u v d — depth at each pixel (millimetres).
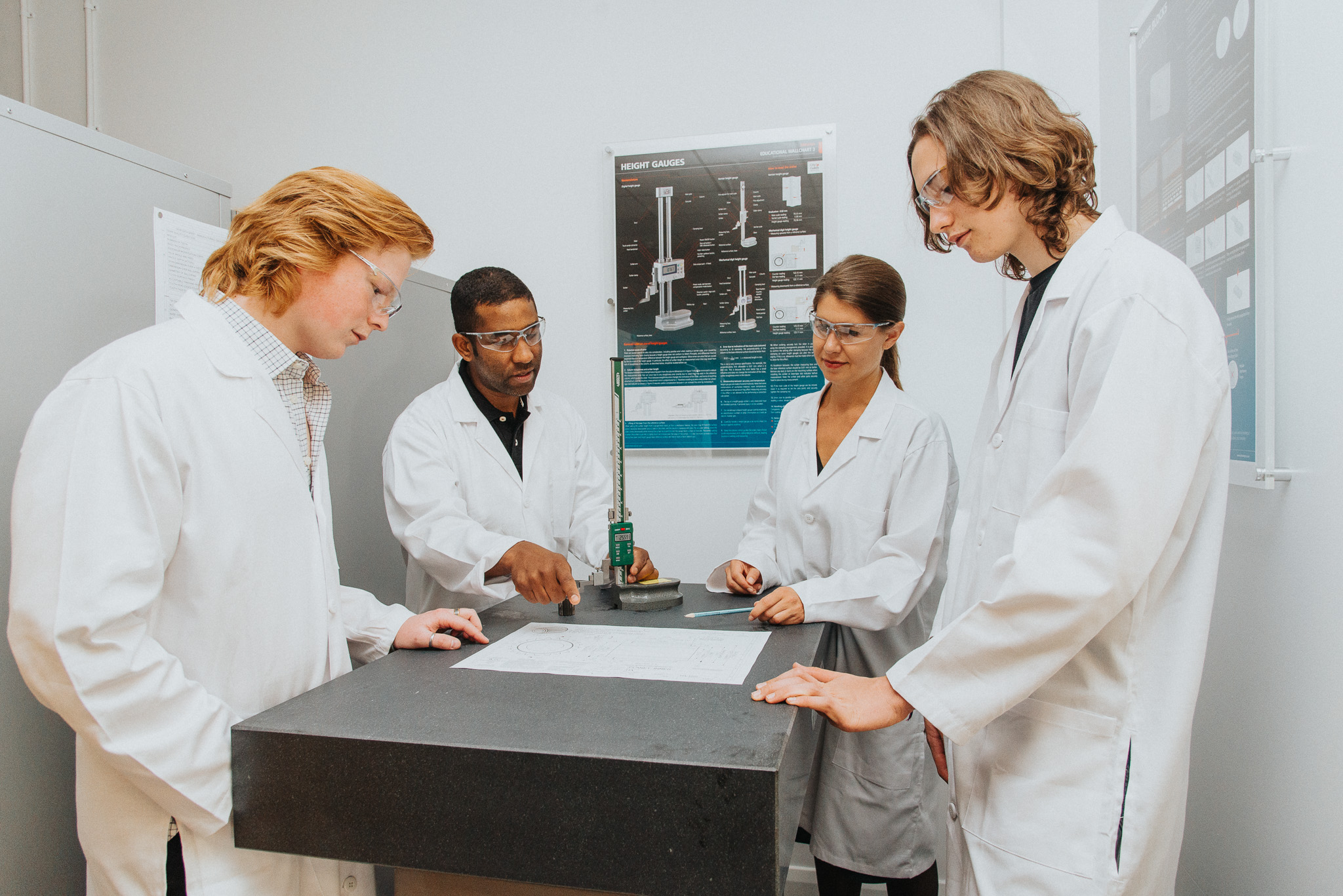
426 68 2182
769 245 1995
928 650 827
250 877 844
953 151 883
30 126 1086
